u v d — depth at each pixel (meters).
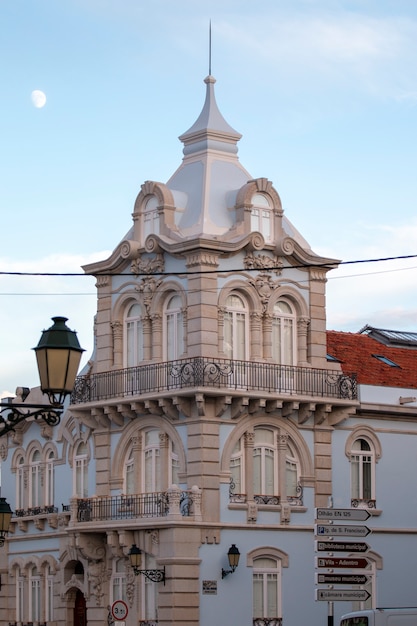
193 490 42.47
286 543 44.66
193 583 42.22
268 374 44.41
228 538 43.19
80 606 49.06
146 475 45.19
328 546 29.84
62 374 17.08
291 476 45.44
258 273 45.22
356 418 47.47
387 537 47.28
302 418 45.50
